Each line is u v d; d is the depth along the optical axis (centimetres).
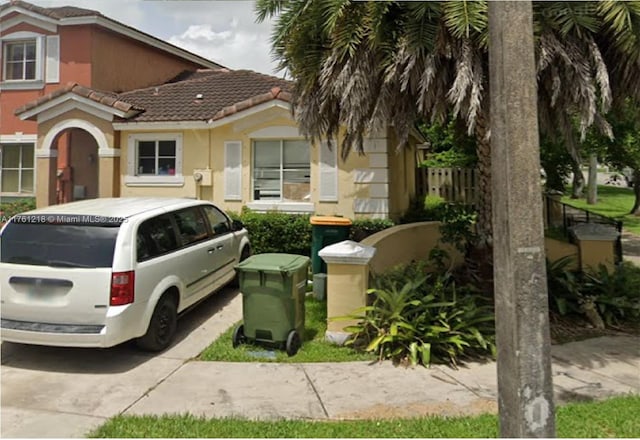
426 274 738
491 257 727
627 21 510
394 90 604
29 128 1470
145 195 1230
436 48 544
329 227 858
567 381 496
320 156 1108
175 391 463
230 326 665
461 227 755
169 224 621
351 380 489
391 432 375
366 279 604
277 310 566
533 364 280
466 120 622
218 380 489
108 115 1216
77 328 498
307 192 1135
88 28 1445
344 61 598
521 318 281
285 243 1058
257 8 645
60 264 507
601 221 1325
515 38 288
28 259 516
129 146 1237
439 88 580
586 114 545
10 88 1491
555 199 1427
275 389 468
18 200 1434
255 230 1062
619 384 488
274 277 562
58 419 405
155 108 1280
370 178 1077
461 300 631
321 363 536
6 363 532
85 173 1471
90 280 499
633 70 577
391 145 1125
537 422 278
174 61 1875
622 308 700
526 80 287
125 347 582
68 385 476
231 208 1170
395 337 545
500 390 291
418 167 1647
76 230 527
